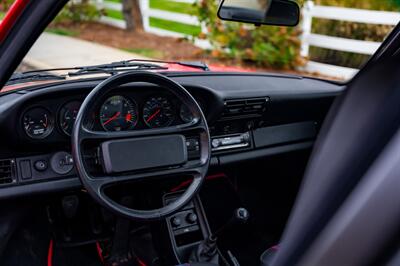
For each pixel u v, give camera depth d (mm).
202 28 8047
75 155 1907
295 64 7180
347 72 6742
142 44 7438
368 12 6625
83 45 6301
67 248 2822
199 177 2176
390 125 516
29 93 2193
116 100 2320
